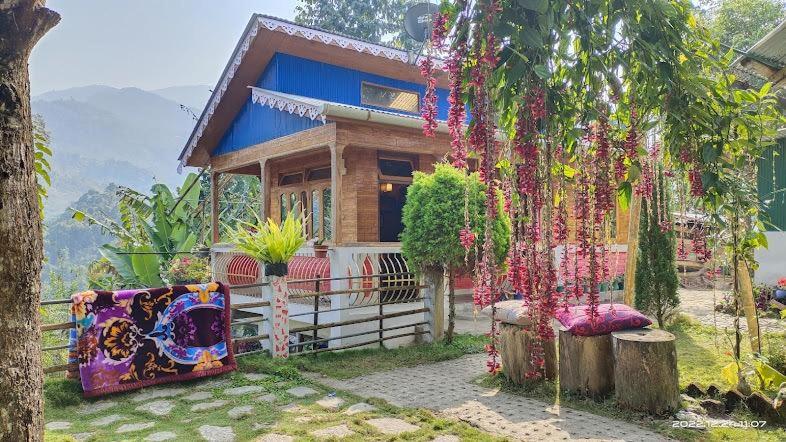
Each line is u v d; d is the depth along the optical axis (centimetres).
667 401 420
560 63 244
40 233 200
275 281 647
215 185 1170
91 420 441
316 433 400
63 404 479
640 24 241
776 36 470
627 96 249
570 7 224
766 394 448
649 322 470
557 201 270
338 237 788
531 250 255
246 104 1074
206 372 562
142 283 1082
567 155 261
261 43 988
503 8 207
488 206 241
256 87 1036
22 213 188
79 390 503
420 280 771
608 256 334
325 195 1052
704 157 265
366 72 1115
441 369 609
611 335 461
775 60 502
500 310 537
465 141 234
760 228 401
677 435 383
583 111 237
